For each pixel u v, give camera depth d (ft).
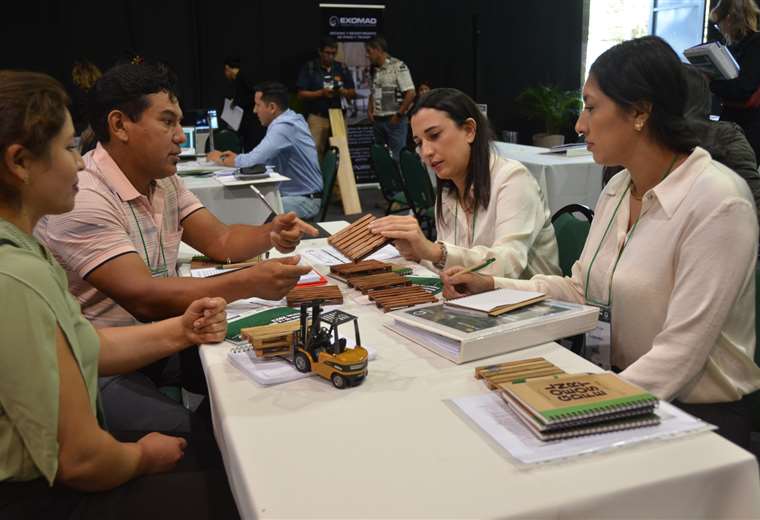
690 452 2.97
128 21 24.00
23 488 3.44
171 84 5.99
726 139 8.76
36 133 3.32
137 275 5.49
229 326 4.86
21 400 3.17
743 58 13.19
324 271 6.55
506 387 3.35
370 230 5.92
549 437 3.04
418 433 3.22
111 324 5.95
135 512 3.68
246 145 23.89
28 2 22.82
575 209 7.52
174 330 4.66
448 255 5.96
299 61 26.35
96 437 3.45
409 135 26.35
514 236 6.40
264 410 3.55
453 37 28.14
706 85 6.64
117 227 5.70
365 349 3.92
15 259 3.18
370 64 25.11
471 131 6.62
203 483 3.91
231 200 12.69
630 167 4.81
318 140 24.38
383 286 5.68
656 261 4.64
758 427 5.19
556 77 30.14
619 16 29.22
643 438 3.05
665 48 4.50
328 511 2.63
